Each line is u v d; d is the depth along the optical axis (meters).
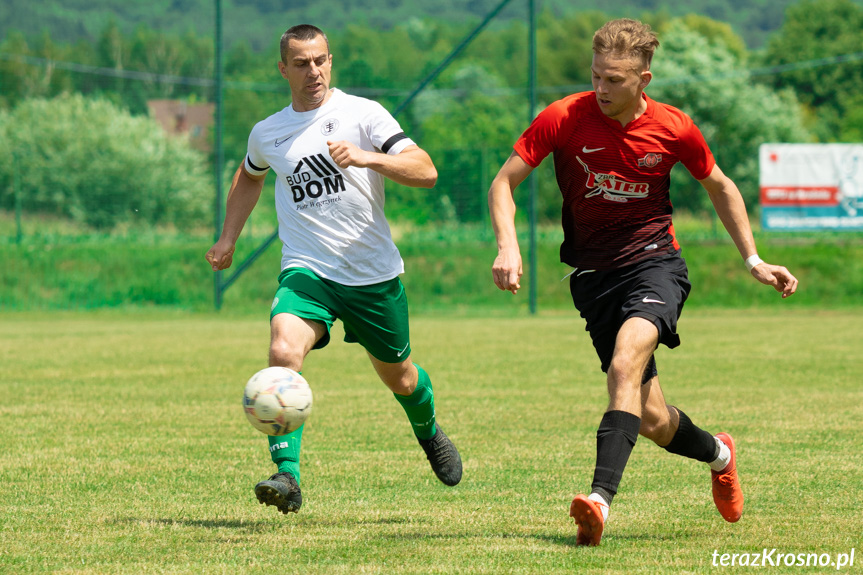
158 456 15.52
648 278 10.66
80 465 14.73
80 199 64.19
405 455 15.66
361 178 11.77
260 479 13.70
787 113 116.81
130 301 56.28
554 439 17.12
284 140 11.91
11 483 13.40
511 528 10.81
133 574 8.86
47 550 9.77
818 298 58.59
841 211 56.59
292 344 11.16
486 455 15.60
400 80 102.25
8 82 99.69
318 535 10.45
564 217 11.30
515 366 29.14
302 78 11.72
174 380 26.08
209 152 71.94
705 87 113.81
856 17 165.12
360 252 11.80
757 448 15.91
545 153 10.72
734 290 59.38
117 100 99.38
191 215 64.88
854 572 8.91
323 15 109.81
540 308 56.59
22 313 53.16
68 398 22.66
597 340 11.30
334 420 19.42
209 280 57.50
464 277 58.28
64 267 58.19
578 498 9.20
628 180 10.59
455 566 9.05
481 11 116.75
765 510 11.63
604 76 10.05
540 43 176.62
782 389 23.53
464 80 105.62
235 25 102.25
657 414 10.62
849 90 157.00
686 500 12.25
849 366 28.30
